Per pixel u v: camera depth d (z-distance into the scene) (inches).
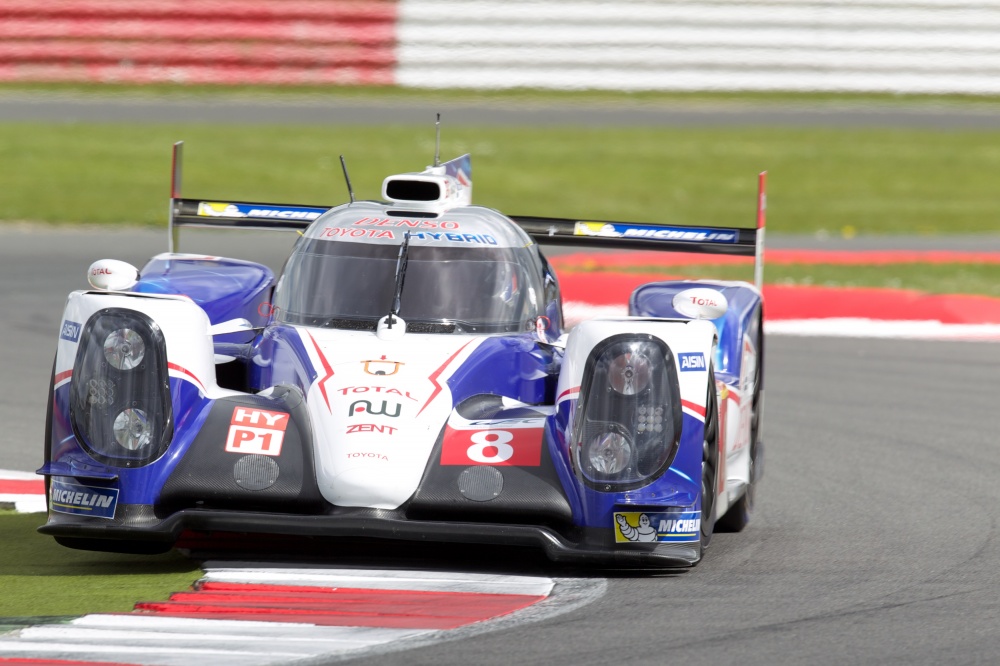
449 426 698.2
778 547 781.9
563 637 576.1
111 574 688.4
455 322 772.6
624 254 2305.6
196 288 897.5
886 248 2460.6
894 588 682.2
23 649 544.4
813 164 3390.7
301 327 772.6
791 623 609.9
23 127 3388.3
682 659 551.8
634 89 4232.3
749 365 864.3
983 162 3484.3
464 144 3435.0
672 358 679.1
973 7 4234.7
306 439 688.4
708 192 3011.8
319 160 3134.8
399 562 709.9
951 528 838.5
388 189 843.4
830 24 4232.3
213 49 4055.1
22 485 930.7
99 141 3260.3
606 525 667.4
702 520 691.4
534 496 666.8
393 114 3818.9
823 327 1704.0
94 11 3981.3
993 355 1533.0
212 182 2849.4
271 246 2293.3
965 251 2429.9
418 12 4131.4
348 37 4121.6
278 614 601.6
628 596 649.0
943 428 1176.2
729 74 4237.2
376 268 788.6
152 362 682.8
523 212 2664.9
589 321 702.5
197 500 679.7
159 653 539.2
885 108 4212.6
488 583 665.6
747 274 2020.2
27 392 1259.8
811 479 991.0
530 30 4188.0
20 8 3949.3
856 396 1314.0
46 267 1990.7
